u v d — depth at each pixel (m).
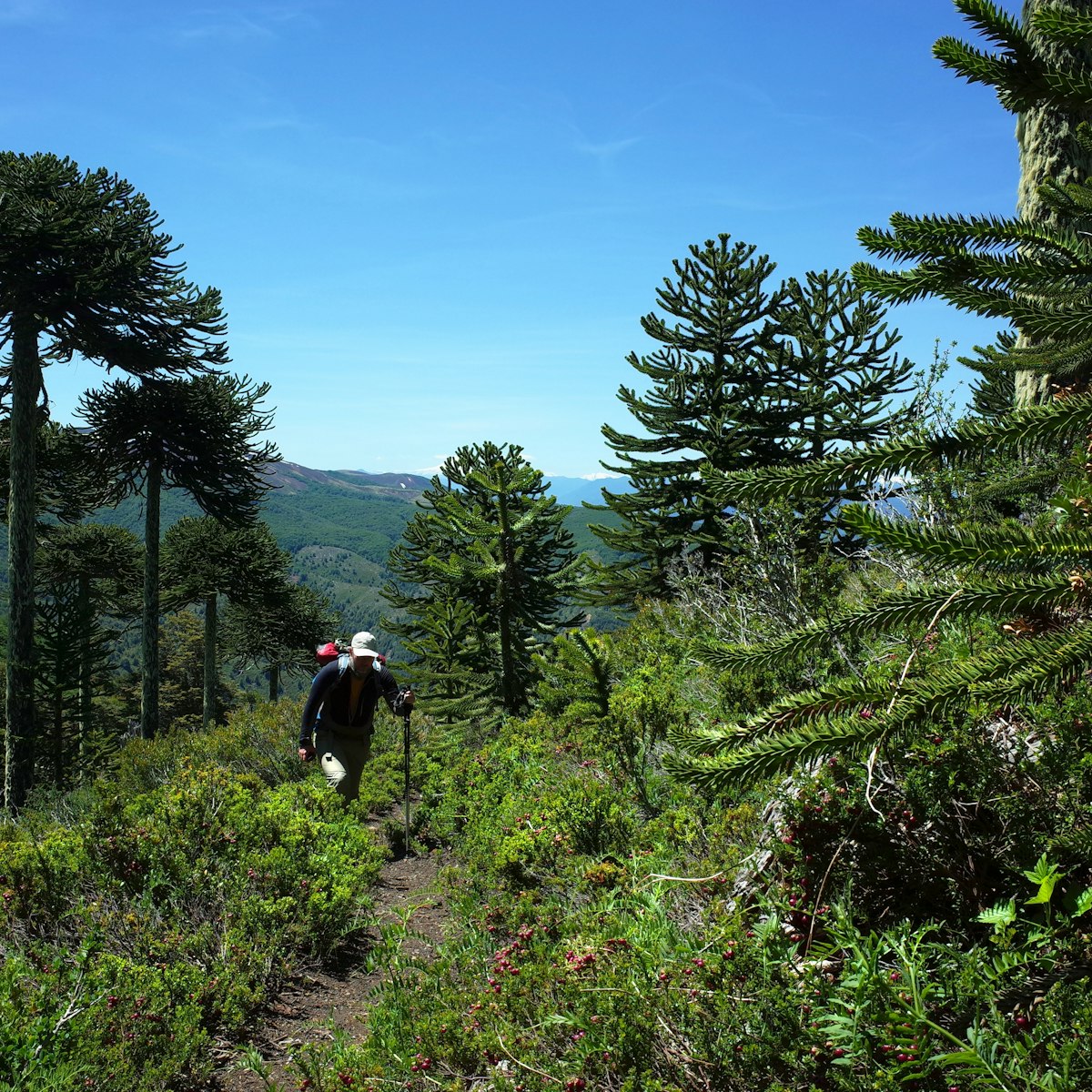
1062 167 6.84
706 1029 2.24
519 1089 2.51
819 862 2.52
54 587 22.03
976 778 2.38
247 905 4.48
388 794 8.09
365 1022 3.71
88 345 21.06
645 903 3.23
